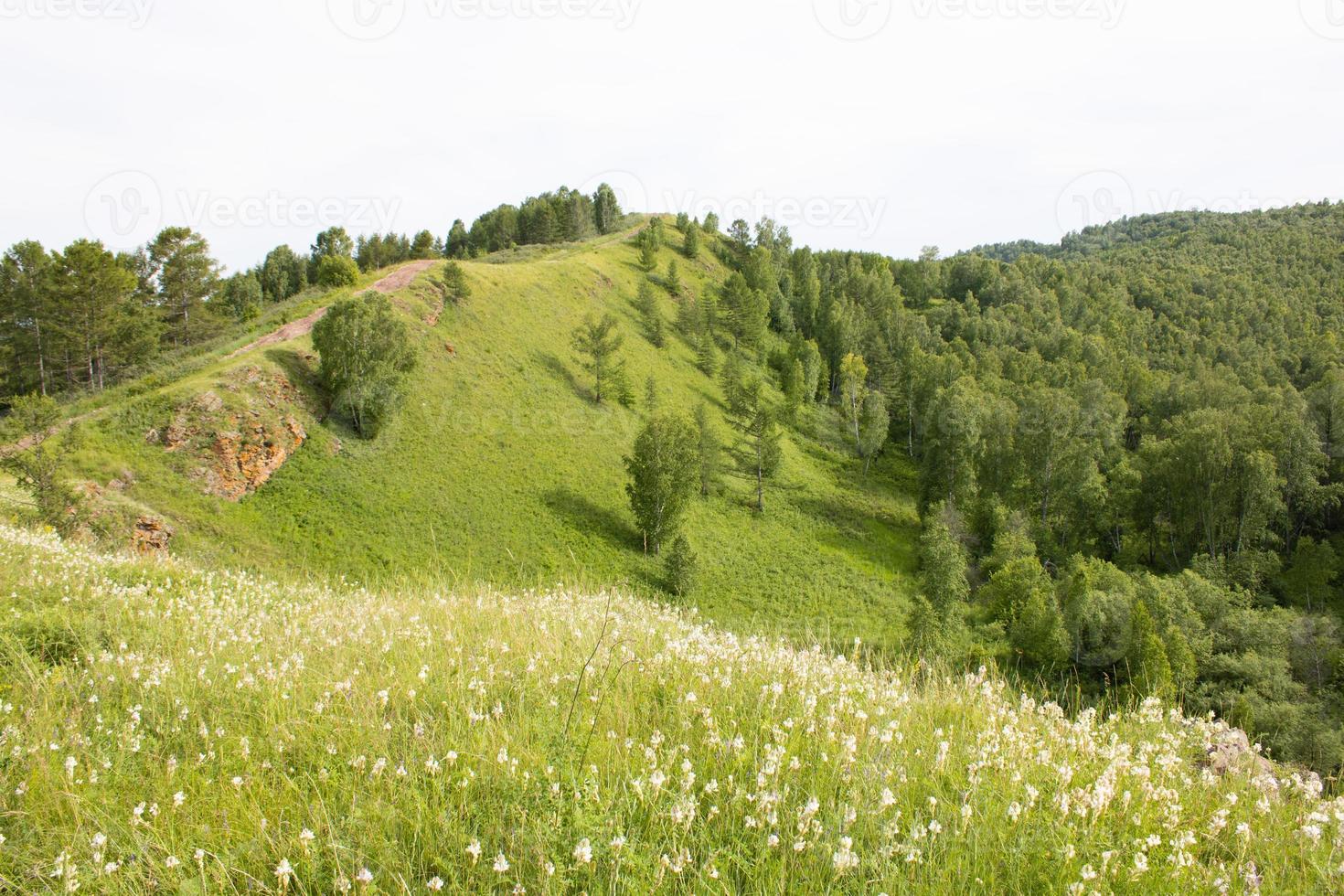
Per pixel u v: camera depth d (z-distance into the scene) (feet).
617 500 192.54
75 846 10.80
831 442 299.17
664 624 26.20
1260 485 178.09
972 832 11.53
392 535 144.77
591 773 12.29
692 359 318.45
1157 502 204.54
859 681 19.24
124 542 102.32
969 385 282.15
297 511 139.23
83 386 196.95
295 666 18.49
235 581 35.83
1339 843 12.20
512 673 17.72
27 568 30.25
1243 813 13.57
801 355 342.03
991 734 15.37
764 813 11.25
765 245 535.60
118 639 21.34
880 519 237.04
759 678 17.90
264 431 145.48
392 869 10.47
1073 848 10.86
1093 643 110.83
